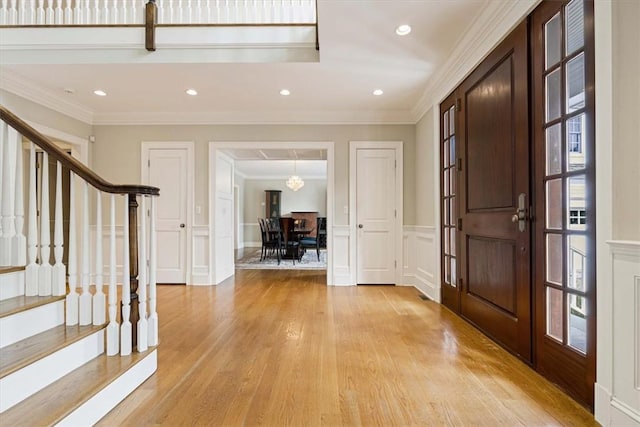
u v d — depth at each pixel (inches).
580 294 66.7
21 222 78.5
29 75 138.0
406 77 141.5
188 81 144.7
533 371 81.2
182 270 189.9
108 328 73.6
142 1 129.6
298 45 127.8
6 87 138.3
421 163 175.5
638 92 54.2
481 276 109.8
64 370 64.7
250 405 66.4
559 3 73.0
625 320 54.8
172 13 129.6
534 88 81.9
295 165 372.5
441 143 147.2
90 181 73.7
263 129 189.5
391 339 103.0
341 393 71.1
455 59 121.3
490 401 67.8
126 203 74.6
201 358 88.7
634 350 53.2
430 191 159.9
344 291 171.9
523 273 85.9
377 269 189.3
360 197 189.2
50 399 56.8
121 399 66.9
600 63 59.2
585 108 65.3
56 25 128.0
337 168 188.7
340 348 95.8
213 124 189.6
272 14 129.0
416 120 183.8
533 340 82.2
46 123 158.4
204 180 189.8
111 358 72.6
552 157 76.4
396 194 188.2
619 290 55.9
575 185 69.0
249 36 128.0
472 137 116.0
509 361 87.0
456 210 130.9
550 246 77.1
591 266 63.5
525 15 84.4
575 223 69.0
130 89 153.3
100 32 128.3
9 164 77.4
